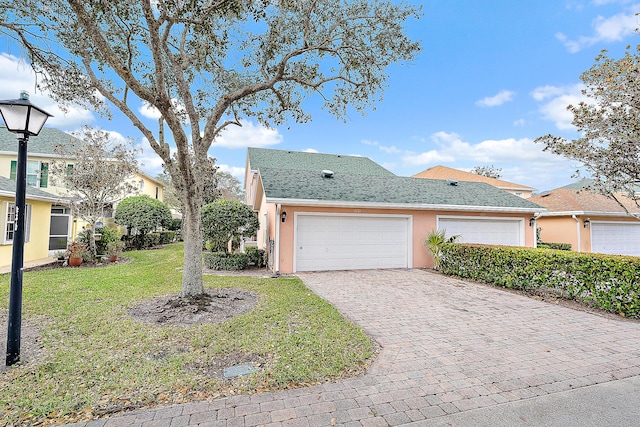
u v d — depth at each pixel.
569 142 7.93
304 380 3.49
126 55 6.80
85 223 17.78
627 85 6.75
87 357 3.97
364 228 11.83
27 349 4.21
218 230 11.12
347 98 8.35
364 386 3.41
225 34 6.50
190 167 6.20
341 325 5.25
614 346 4.64
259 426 2.72
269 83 6.87
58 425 2.72
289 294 7.43
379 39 7.00
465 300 7.34
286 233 10.82
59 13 5.71
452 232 12.77
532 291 8.10
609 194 8.23
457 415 2.92
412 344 4.64
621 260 6.28
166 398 3.12
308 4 6.59
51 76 6.69
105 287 7.84
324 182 12.98
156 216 19.25
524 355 4.29
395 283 9.27
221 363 3.87
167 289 7.68
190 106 6.45
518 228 13.56
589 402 3.16
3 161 17.41
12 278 3.84
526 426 2.77
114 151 13.18
